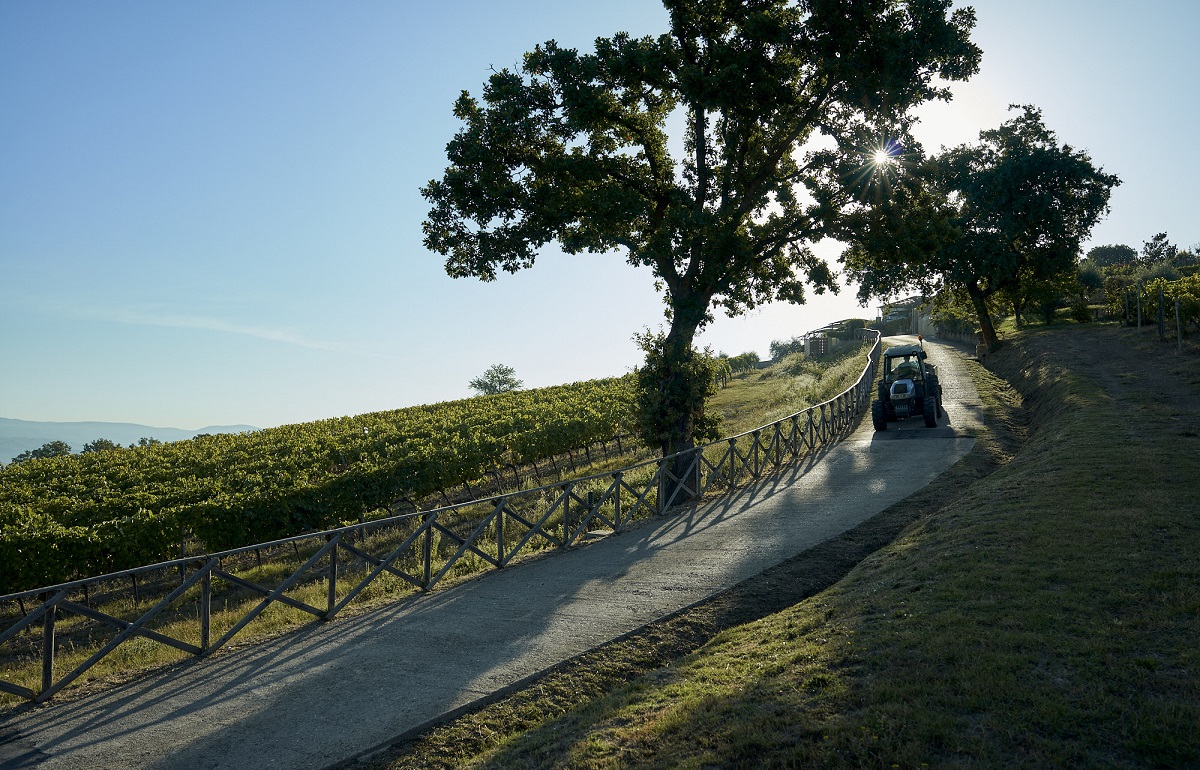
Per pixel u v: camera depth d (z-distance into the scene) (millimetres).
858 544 10484
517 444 28172
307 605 9219
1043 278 43031
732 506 14844
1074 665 4758
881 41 15641
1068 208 41250
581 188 18609
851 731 4211
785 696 4934
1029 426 22344
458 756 5270
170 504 21578
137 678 7422
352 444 31234
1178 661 4664
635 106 19484
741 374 72438
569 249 17844
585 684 6383
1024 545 7586
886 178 17953
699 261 18219
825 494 14836
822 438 22250
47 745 5836
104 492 24250
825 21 16406
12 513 20406
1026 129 43281
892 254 18672
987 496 10688
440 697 6227
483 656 7176
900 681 4781
